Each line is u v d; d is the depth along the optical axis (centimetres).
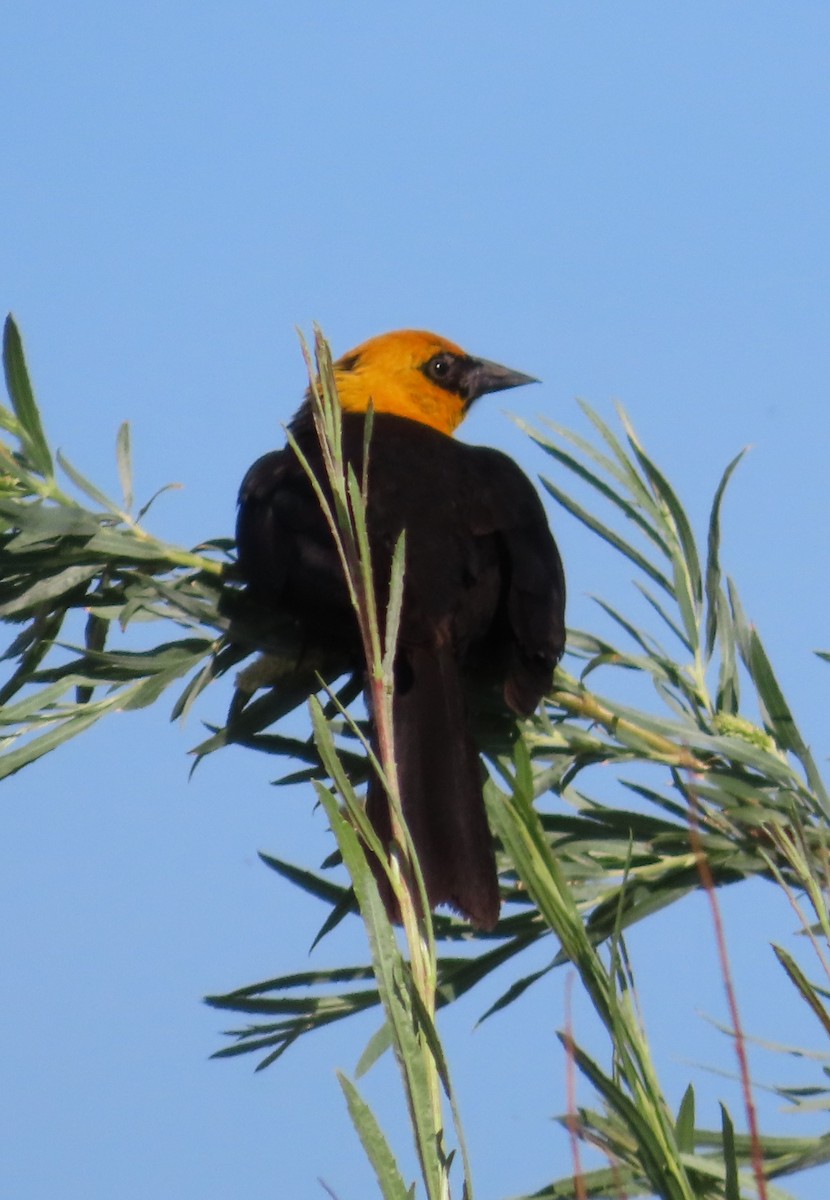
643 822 680
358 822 382
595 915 667
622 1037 364
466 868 732
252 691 811
